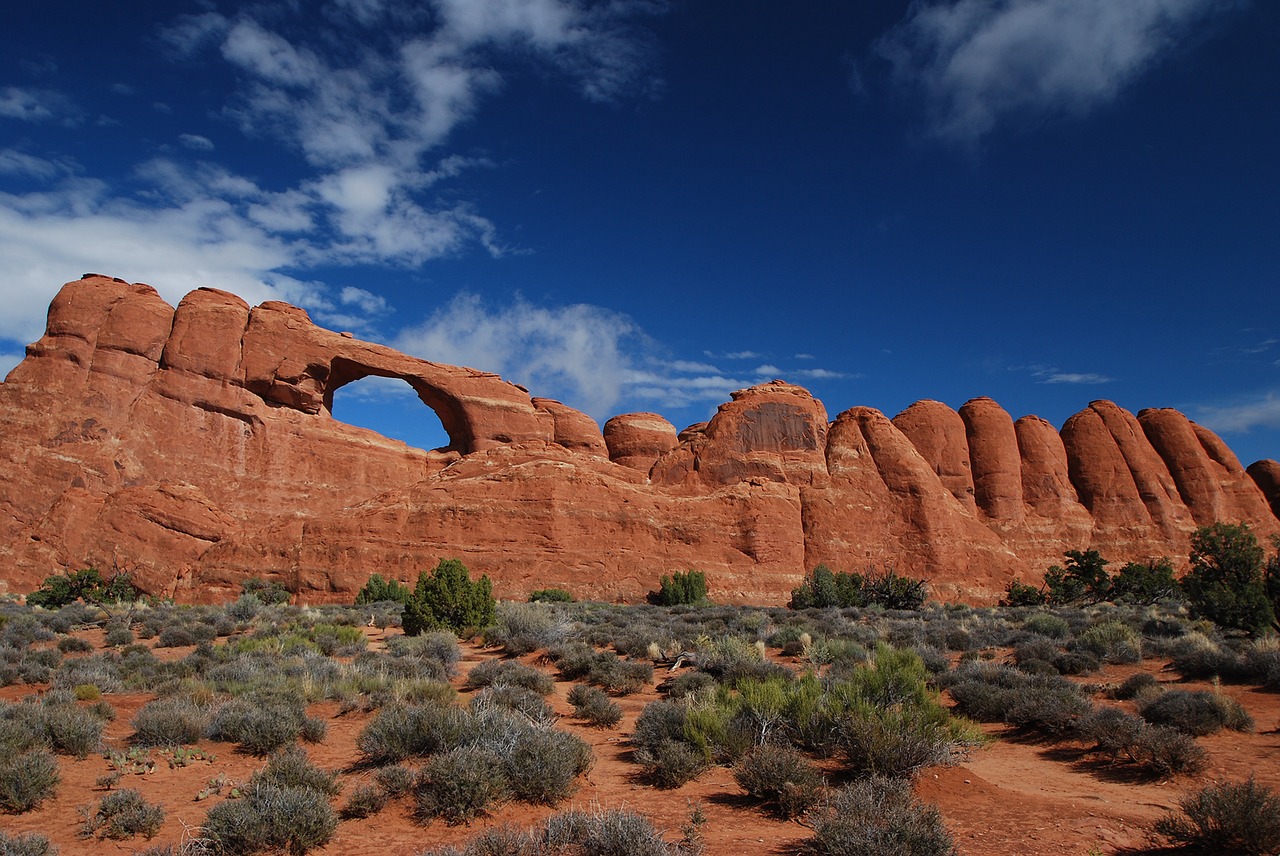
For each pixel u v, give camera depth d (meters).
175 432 55.81
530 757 8.64
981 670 15.53
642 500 56.97
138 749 10.28
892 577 46.38
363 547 50.72
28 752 9.14
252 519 56.22
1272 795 6.86
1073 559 57.75
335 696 13.97
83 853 6.99
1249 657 15.74
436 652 18.86
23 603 41.75
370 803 8.02
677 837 7.04
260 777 8.42
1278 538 24.64
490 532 52.66
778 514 58.47
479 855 6.32
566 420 74.69
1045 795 8.53
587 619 30.67
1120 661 18.38
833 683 11.84
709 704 10.89
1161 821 6.77
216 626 25.80
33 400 52.62
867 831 6.15
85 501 50.00
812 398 67.81
